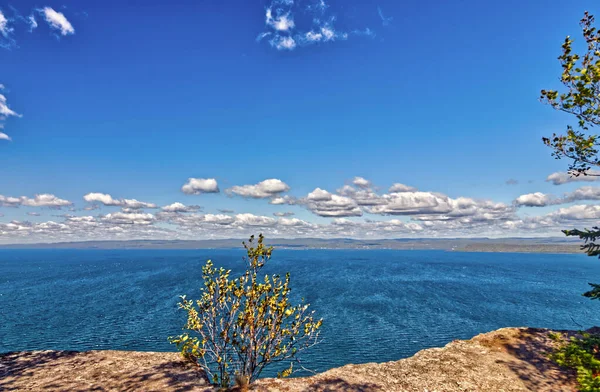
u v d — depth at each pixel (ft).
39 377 24.80
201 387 23.32
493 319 183.42
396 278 380.99
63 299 252.62
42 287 328.70
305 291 269.23
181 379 24.63
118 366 27.20
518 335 34.83
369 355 123.95
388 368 28.37
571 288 316.40
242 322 24.23
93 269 552.00
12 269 578.66
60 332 157.89
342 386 24.41
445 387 25.04
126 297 252.42
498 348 32.48
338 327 160.35
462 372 27.61
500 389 24.72
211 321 25.04
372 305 214.90
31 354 30.07
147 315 188.14
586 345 26.27
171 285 314.55
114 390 22.63
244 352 24.41
